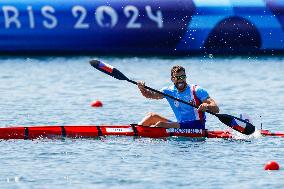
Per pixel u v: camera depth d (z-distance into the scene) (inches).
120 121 2162.9
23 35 3745.1
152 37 3789.4
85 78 3068.4
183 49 3818.9
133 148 1772.9
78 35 3767.2
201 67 3408.0
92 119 2190.0
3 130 1863.9
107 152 1731.1
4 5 3732.8
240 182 1478.8
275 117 2236.7
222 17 3789.4
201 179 1499.8
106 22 3767.2
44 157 1675.7
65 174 1530.5
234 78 3083.2
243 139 1891.0
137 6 3774.6
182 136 1909.4
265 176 1525.6
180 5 3784.5
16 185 1446.9
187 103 1891.0
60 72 3233.3
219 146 1808.6
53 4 3754.9
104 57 3752.5
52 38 3757.4
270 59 3686.0
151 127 1907.0
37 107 2388.0
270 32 3814.0
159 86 2874.0
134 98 2598.4
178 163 1628.9
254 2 3826.3
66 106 2418.8
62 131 1884.8
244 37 3806.6
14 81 2967.5
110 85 2893.7
